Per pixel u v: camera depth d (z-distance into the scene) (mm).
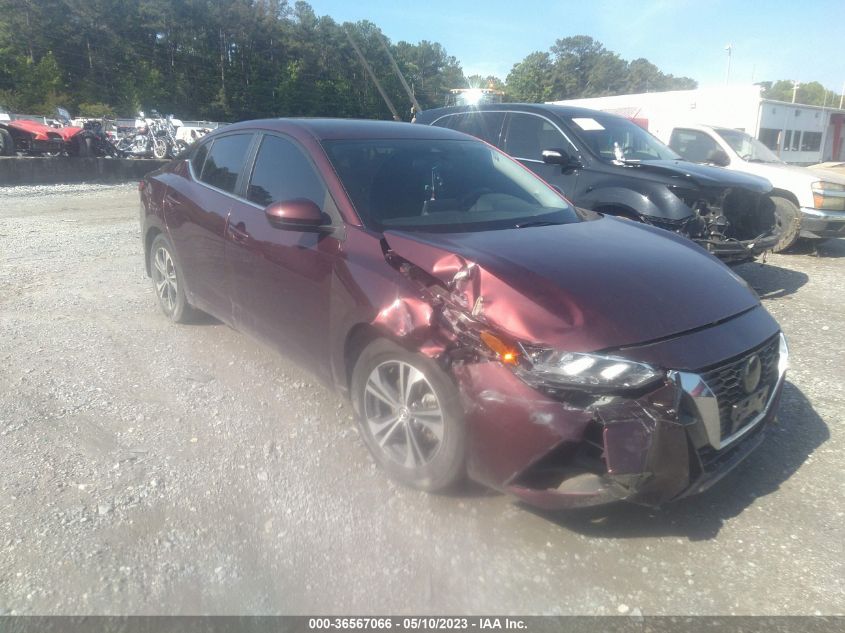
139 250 8680
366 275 3334
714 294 3240
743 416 3049
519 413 2711
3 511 3035
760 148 10148
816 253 9516
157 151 22906
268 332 4176
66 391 4270
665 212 6383
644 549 2879
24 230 10086
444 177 4164
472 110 8312
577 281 3020
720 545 2910
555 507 2727
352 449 3627
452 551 2842
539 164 7434
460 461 2957
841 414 4133
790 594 2633
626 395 2666
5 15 53469
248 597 2566
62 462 3449
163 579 2646
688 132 10234
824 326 5887
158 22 58625
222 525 2979
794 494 3289
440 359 2910
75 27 56438
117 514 3035
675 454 2668
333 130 4250
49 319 5695
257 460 3508
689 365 2789
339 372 3596
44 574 2654
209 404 4125
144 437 3719
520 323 2770
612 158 7066
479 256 3145
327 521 3016
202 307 4996
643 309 2936
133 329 5461
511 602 2574
